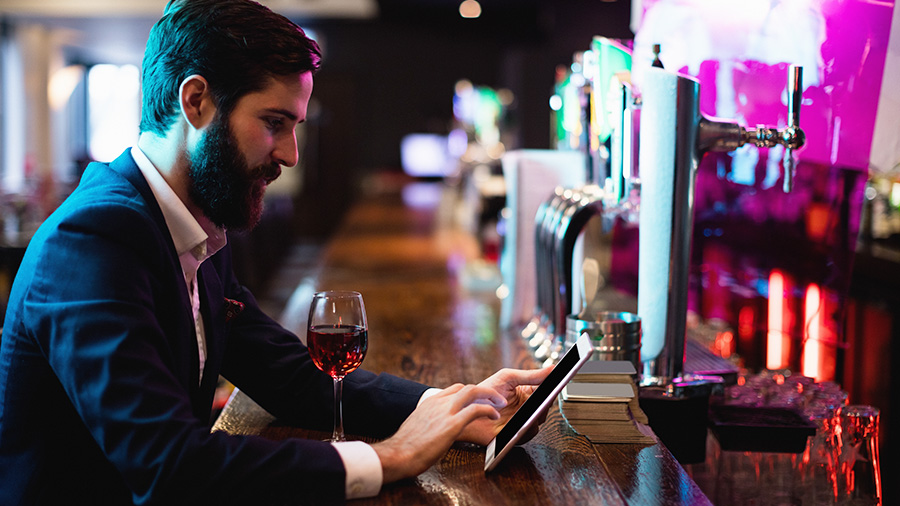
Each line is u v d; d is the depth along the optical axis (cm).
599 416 133
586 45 583
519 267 232
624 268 290
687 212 151
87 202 114
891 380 260
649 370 154
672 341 153
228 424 143
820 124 176
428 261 383
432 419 117
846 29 171
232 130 115
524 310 235
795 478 139
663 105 150
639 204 172
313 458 107
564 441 131
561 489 112
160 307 117
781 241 208
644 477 118
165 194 121
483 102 732
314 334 124
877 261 319
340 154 1279
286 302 567
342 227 549
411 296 292
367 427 138
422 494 110
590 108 206
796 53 178
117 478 119
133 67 1423
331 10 1142
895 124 169
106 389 102
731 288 223
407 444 113
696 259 229
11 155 1174
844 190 194
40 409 115
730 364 169
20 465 115
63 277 107
